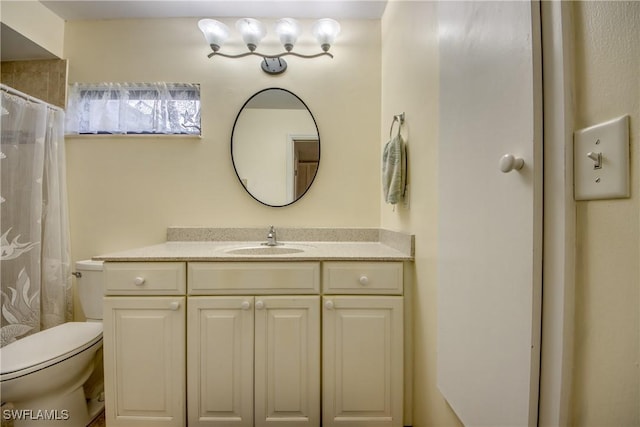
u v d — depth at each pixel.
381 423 1.11
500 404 0.56
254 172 1.64
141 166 1.61
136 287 1.09
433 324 0.95
